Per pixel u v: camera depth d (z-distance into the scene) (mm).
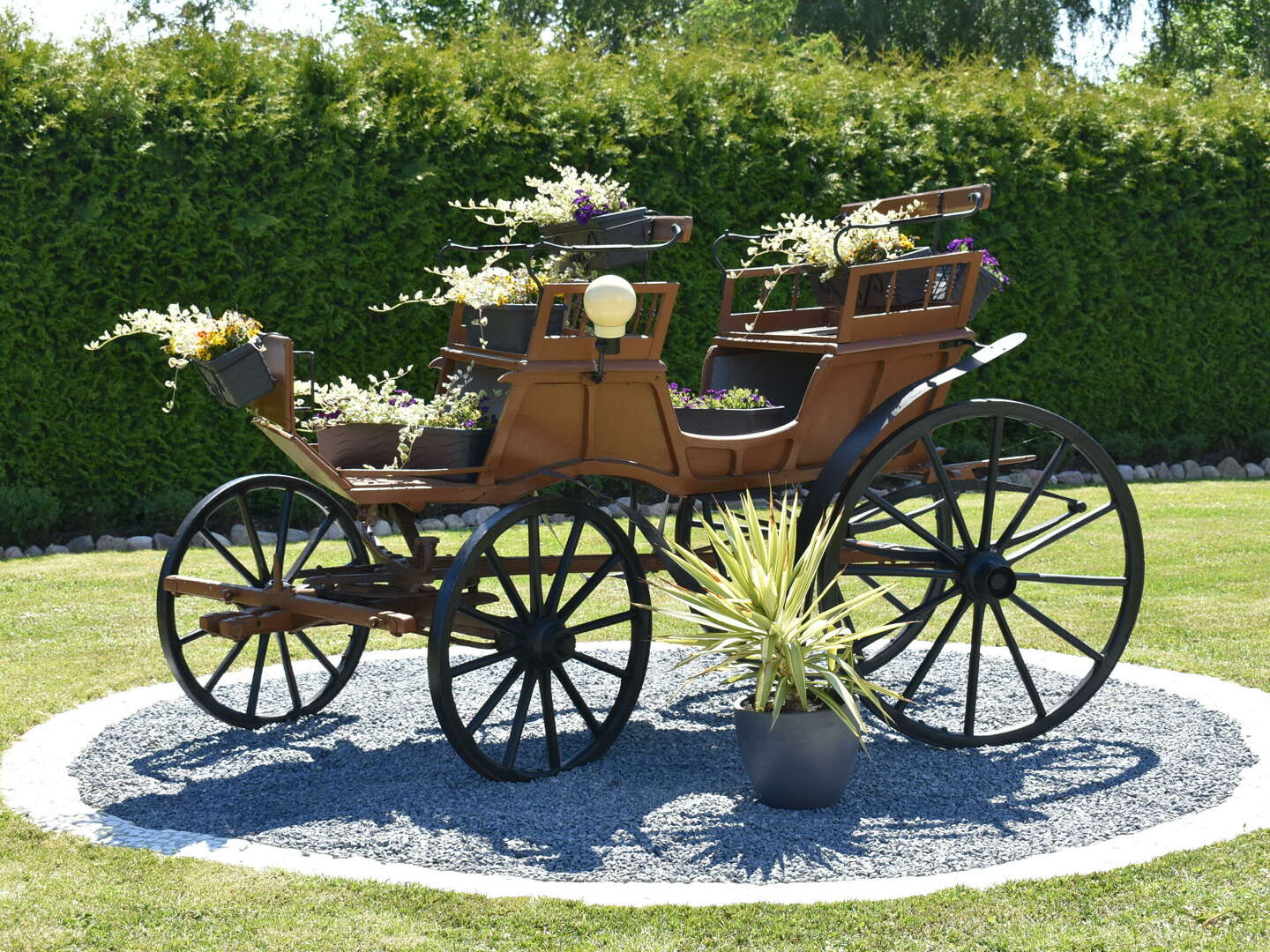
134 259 9766
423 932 3184
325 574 4707
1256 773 4402
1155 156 13508
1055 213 13125
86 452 9844
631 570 4719
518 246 4672
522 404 4371
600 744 4715
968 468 5559
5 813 4102
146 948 3100
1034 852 3748
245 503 5082
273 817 4117
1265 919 3180
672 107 11188
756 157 11523
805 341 5004
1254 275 14273
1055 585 8086
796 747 4055
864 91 12398
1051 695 5527
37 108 9359
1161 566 8688
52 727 5125
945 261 4992
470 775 4527
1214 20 30484
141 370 9906
